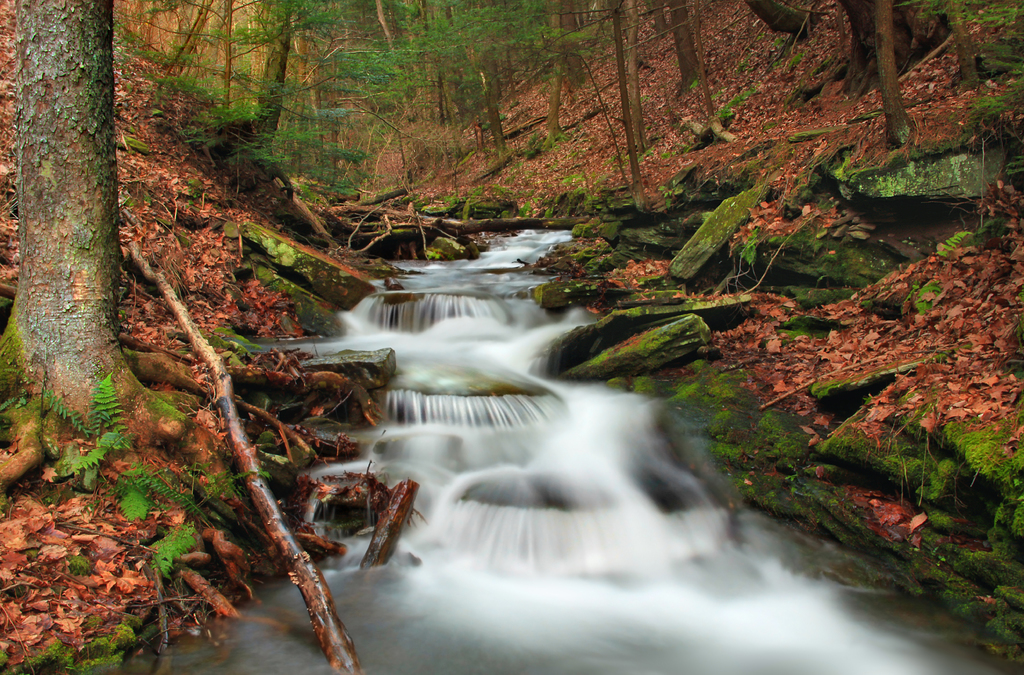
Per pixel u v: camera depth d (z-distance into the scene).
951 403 5.56
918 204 9.15
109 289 4.91
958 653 4.41
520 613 4.92
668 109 20.66
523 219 17.00
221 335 7.61
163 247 8.77
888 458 5.71
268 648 4.14
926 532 5.30
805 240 10.24
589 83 27.64
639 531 5.89
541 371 9.15
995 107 8.22
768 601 5.20
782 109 14.94
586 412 7.95
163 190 10.06
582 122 24.95
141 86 11.73
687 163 14.38
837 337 8.44
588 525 5.81
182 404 5.46
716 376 8.16
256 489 4.84
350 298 10.62
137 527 4.43
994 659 4.32
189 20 13.51
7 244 6.71
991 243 7.91
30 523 4.08
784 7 17.14
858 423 6.18
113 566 4.11
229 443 5.19
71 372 4.68
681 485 6.55
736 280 11.11
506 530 5.72
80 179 4.70
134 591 4.06
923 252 9.08
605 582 5.44
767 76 16.94
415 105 29.27
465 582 5.33
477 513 5.89
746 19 21.09
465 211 20.69
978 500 5.12
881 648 4.53
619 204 14.15
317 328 9.81
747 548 5.86
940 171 8.84
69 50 4.57
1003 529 4.84
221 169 12.03
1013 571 4.65
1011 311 6.44
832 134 10.84
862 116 10.73
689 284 11.76
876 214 9.62
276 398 6.72
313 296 10.35
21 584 3.73
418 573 5.34
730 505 6.34
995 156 8.45
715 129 15.52
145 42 12.29
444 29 22.50
